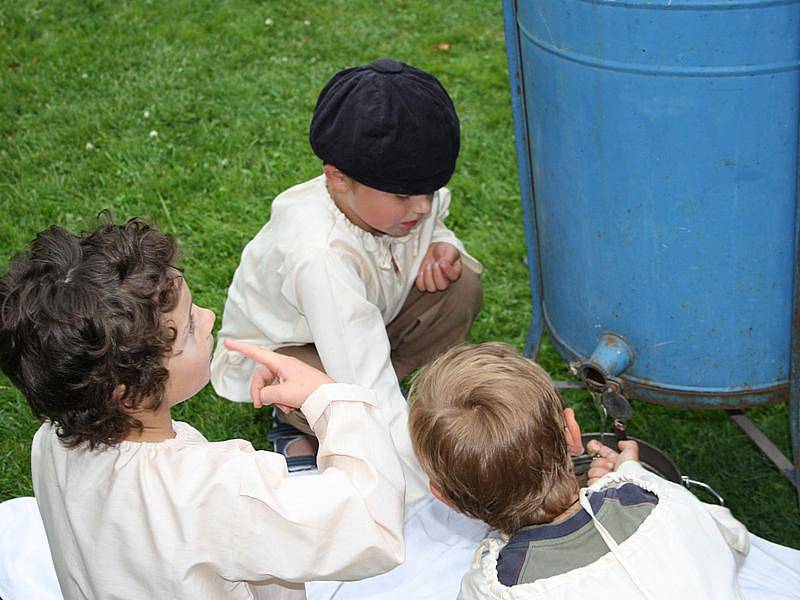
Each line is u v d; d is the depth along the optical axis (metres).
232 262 3.22
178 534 1.24
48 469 1.35
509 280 3.11
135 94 4.22
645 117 1.71
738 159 1.70
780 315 1.90
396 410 1.97
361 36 4.72
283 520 1.25
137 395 1.25
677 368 1.98
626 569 1.30
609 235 1.89
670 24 1.60
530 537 1.37
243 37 4.70
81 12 4.94
